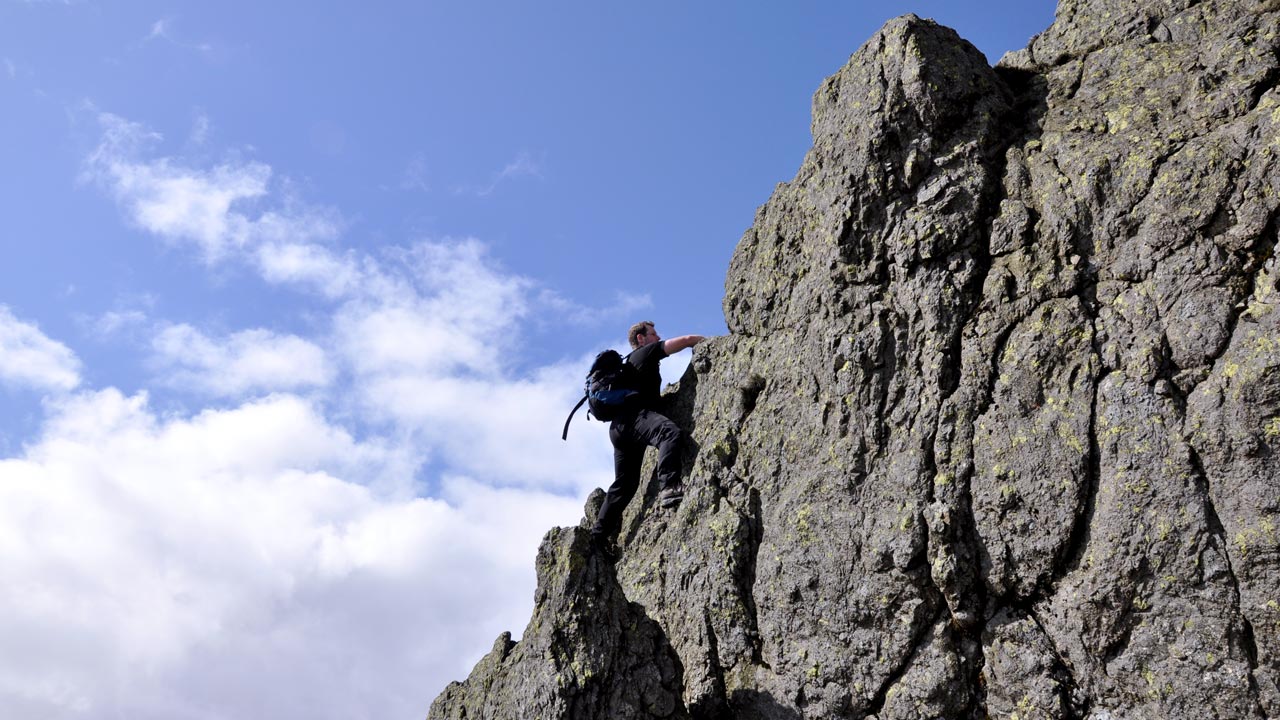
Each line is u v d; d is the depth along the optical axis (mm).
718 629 10883
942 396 10086
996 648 9320
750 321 12648
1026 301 9961
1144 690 8523
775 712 10195
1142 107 10344
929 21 11766
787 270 12258
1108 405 9180
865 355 10609
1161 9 11180
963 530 9602
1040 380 9602
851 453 10445
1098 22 11609
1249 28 10164
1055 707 8859
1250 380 8430
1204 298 8984
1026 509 9312
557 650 10250
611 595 10641
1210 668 8234
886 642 9758
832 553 10242
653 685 10227
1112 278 9680
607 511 12703
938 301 10367
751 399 12141
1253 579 8188
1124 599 8680
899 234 10805
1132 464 8867
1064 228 9992
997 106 11227
